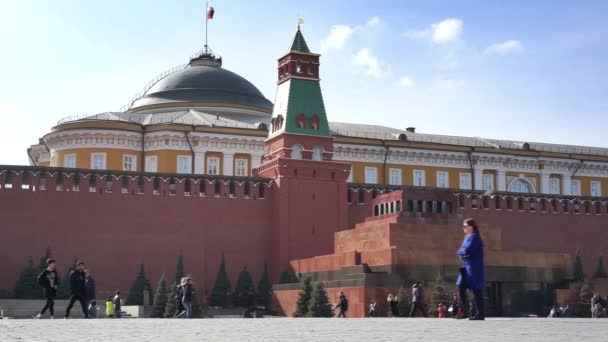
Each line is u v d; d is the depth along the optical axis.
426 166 86.88
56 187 61.97
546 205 75.44
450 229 57.12
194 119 80.88
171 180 64.69
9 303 55.47
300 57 69.62
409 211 58.88
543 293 57.81
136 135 77.56
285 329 20.17
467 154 88.31
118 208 62.97
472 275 22.53
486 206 73.12
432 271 54.62
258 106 87.88
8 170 61.16
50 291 30.27
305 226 66.06
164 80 89.31
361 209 69.94
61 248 61.19
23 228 60.81
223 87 87.88
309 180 67.00
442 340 16.00
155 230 63.50
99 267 61.72
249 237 65.75
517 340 15.76
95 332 19.23
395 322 23.73
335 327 20.94
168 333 18.86
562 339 15.87
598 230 76.94
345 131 87.50
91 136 76.44
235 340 16.53
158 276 62.94
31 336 17.86
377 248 56.84
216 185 65.81
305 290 54.69
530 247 73.94
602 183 94.12
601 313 52.31
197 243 64.25
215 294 62.50
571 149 97.38
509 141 96.12
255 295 62.91
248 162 79.50
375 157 84.94
